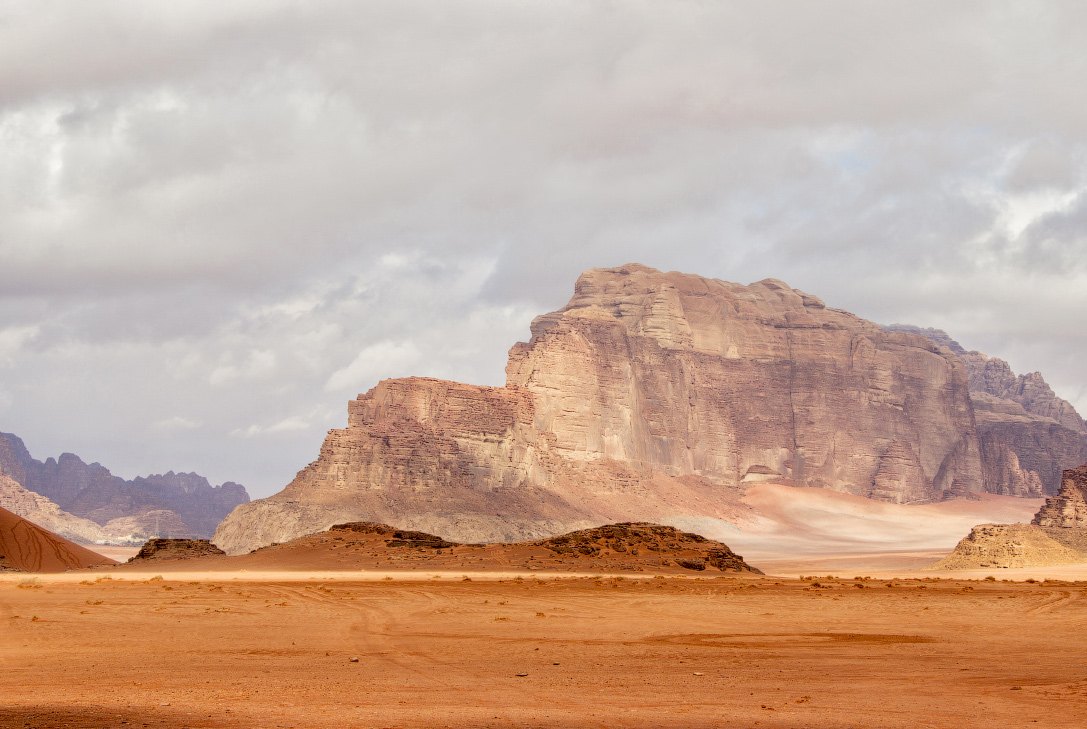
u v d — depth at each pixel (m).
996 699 43.97
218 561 191.38
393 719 37.97
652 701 42.97
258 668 53.28
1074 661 58.03
